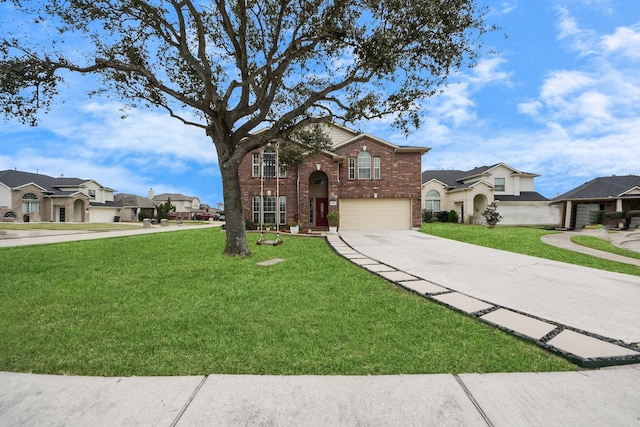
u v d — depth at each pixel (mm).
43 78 8844
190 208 61469
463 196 27859
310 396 2562
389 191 20891
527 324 4176
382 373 2945
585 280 6859
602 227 21750
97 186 42875
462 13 7992
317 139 14727
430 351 3400
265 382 2768
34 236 15844
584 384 2785
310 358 3217
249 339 3662
